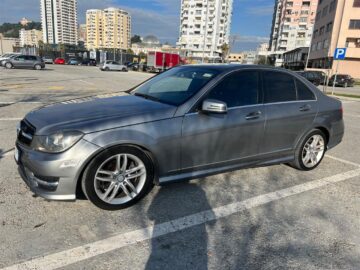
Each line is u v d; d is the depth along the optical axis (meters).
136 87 4.52
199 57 101.25
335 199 3.76
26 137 3.10
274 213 3.36
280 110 4.07
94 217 3.09
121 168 3.16
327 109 4.64
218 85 3.64
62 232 2.82
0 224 2.89
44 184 2.90
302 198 3.75
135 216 3.16
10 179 3.85
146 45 115.50
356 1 50.16
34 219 3.00
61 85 16.44
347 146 6.36
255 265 2.52
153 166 3.32
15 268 2.35
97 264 2.45
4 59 33.44
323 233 3.02
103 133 2.96
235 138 3.71
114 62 42.41
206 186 3.93
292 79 4.36
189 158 3.46
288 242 2.85
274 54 104.81
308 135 4.48
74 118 3.08
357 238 2.96
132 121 3.11
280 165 4.87
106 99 3.83
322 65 60.75
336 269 2.51
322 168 4.85
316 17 66.50
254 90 3.93
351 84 36.09
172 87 3.90
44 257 2.49
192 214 3.26
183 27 115.31
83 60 66.94
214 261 2.55
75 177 2.90
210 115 3.49
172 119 3.29
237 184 4.05
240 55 124.50
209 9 111.69
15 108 8.73
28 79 19.45
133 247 2.68
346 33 51.62
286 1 97.50
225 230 3.00
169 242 2.77
